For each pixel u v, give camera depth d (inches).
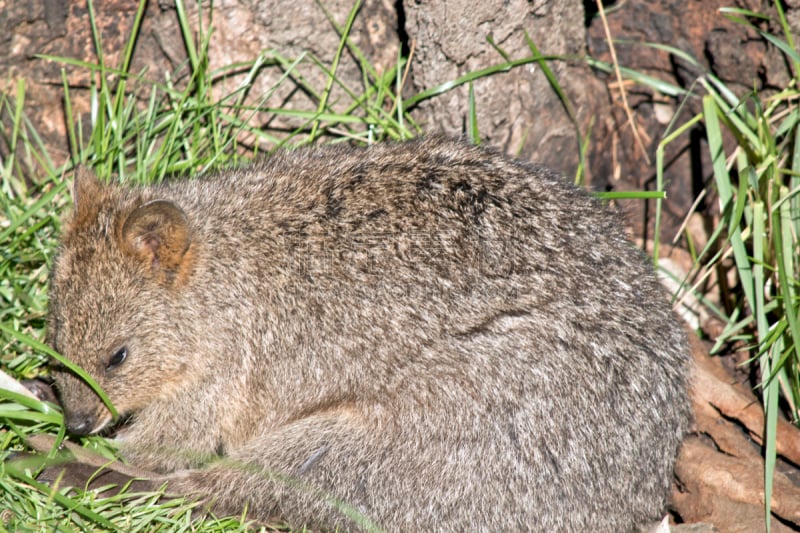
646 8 409.7
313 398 310.2
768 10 388.8
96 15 376.2
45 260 346.6
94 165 369.4
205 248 312.8
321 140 400.5
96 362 301.9
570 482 292.0
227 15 381.4
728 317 403.9
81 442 319.0
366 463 298.4
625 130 425.7
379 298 300.8
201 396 318.0
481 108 387.5
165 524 286.5
